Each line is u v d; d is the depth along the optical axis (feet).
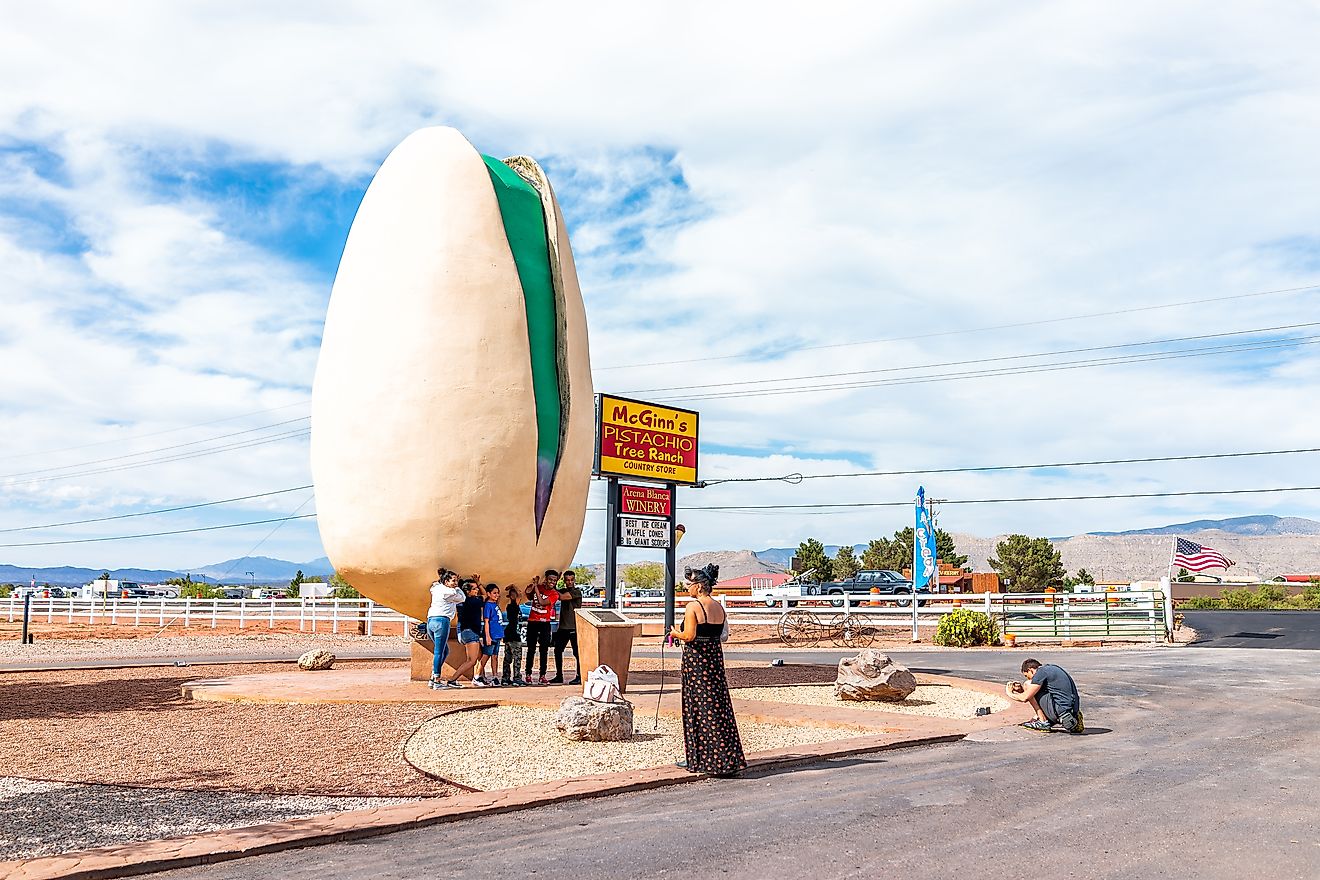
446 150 49.75
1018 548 213.66
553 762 29.30
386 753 30.73
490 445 46.37
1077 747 32.40
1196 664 66.44
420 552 46.47
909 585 156.35
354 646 95.20
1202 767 28.37
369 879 17.90
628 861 18.67
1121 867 18.04
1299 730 36.19
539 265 50.47
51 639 103.81
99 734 34.78
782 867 18.12
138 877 18.40
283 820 22.08
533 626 48.57
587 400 52.19
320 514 48.93
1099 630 93.86
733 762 27.09
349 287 49.37
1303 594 211.00
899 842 19.85
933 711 41.96
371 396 46.78
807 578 191.52
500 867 18.45
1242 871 17.80
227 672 60.29
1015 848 19.35
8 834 21.44
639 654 74.13
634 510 66.90
